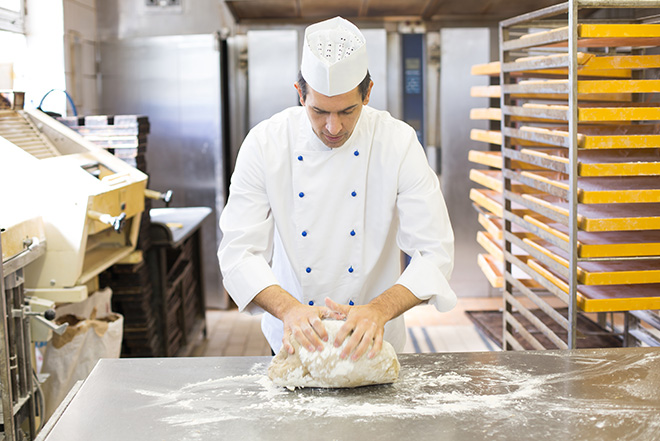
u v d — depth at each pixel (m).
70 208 2.78
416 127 5.55
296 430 1.43
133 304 3.69
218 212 5.43
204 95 5.31
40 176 2.78
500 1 5.04
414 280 1.86
